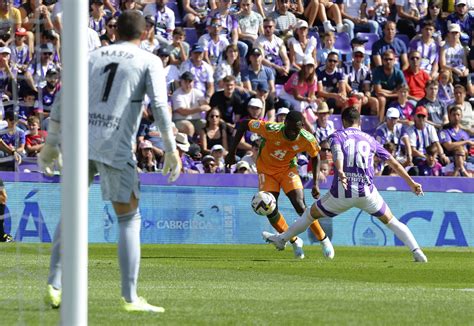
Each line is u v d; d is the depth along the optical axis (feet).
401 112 185.26
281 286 76.23
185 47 184.34
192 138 173.58
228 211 156.25
